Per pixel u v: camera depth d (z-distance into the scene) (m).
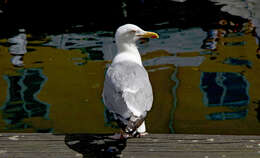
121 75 3.81
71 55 10.73
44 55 10.77
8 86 9.01
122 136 3.60
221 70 9.57
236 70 9.52
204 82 8.98
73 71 9.77
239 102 8.17
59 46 11.38
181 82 9.10
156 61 10.21
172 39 11.63
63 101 8.35
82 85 9.06
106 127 7.38
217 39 11.48
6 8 15.28
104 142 3.55
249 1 14.54
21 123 7.51
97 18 13.88
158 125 7.40
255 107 7.93
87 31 12.61
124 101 3.53
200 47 10.97
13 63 10.23
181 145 3.48
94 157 3.36
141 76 3.83
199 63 9.98
